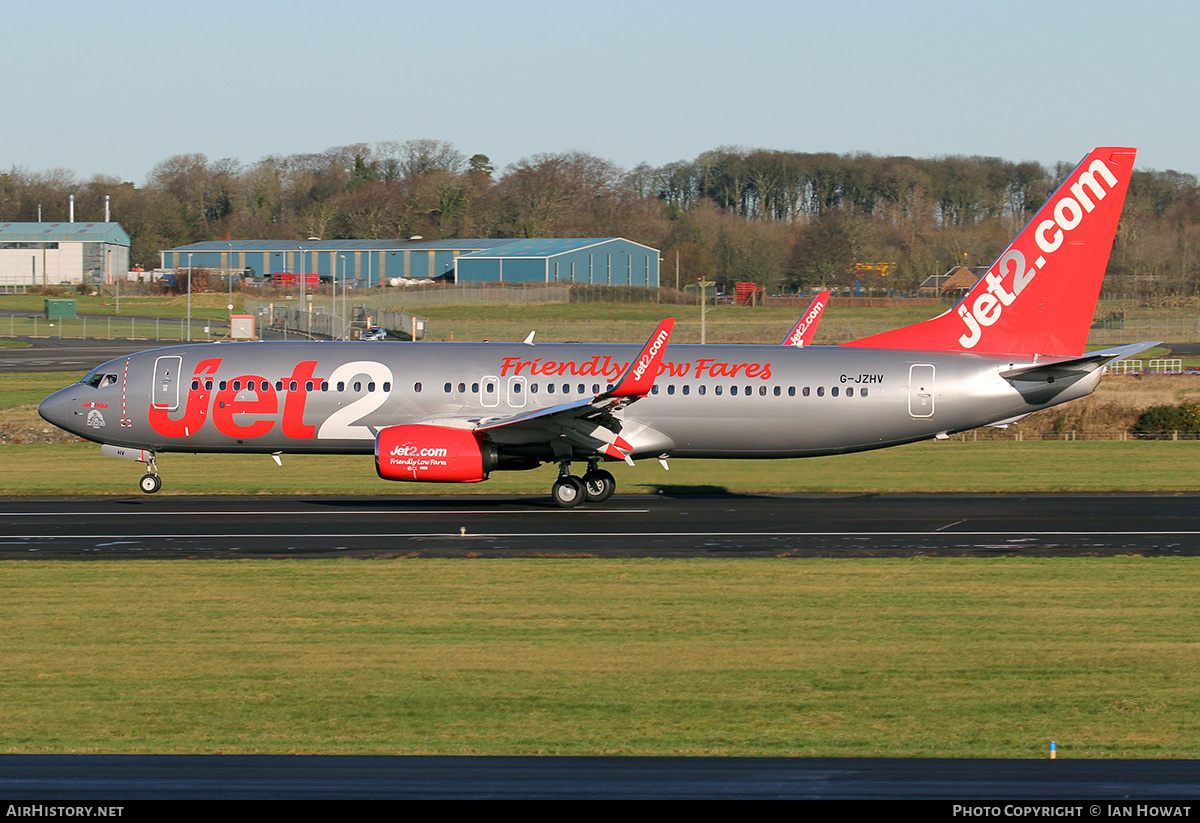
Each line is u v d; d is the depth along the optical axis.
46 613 93.38
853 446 153.38
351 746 64.12
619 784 48.97
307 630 88.56
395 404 151.88
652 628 89.56
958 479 179.00
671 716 69.94
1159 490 169.12
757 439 152.38
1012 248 151.00
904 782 49.81
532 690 74.88
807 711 71.00
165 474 185.00
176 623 90.56
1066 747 64.38
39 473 185.75
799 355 152.88
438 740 65.44
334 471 188.62
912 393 150.00
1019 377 149.38
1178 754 63.09
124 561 113.81
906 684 76.44
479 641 85.88
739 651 83.69
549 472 186.62
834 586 103.94
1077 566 113.00
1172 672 79.25
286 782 49.16
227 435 154.62
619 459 150.00
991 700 73.31
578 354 154.12
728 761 53.75
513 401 150.88
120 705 71.81
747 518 141.62
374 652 83.00
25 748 63.91
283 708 71.25
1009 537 128.88
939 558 116.75
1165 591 102.31
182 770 51.44
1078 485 173.25
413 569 110.31
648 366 134.62
